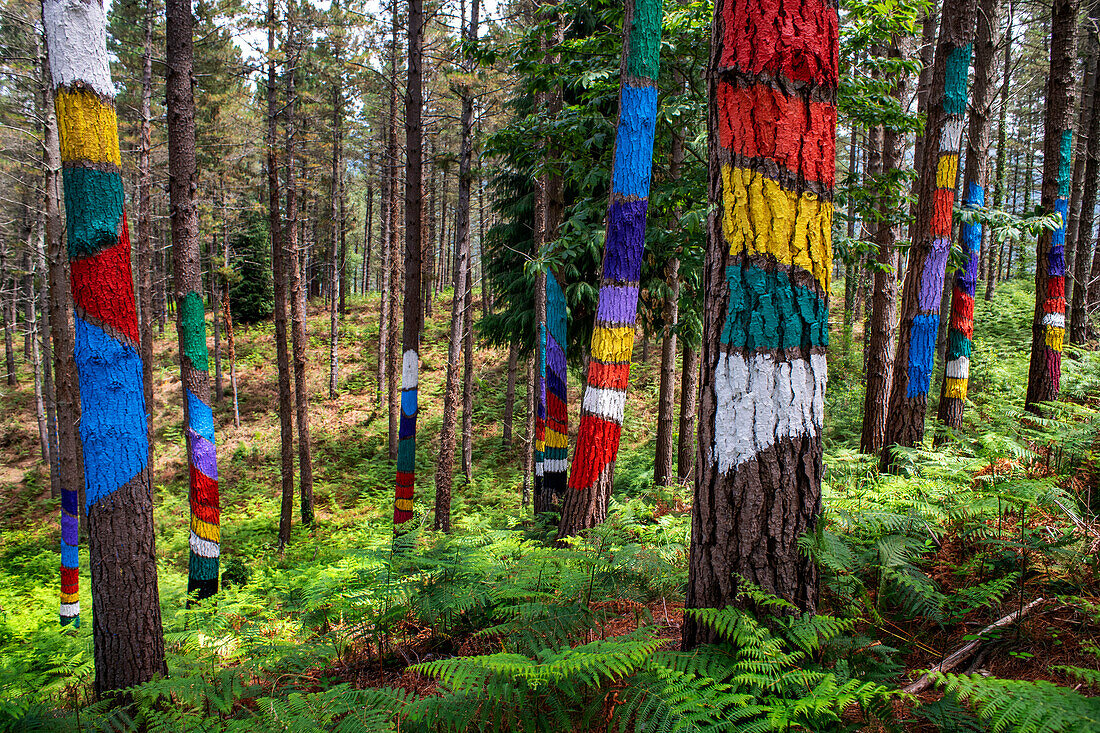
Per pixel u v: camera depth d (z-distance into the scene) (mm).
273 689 3684
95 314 3697
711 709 2023
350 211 36344
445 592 4059
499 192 13391
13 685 5004
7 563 13562
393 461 18359
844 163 18656
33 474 19031
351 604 4195
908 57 8438
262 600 6062
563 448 9469
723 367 2475
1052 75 6691
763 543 2422
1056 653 2438
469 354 15211
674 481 10539
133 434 3861
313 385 24031
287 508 13320
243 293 30875
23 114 12594
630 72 5414
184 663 4156
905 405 5758
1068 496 3613
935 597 2707
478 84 11438
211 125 18922
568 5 7184
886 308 7230
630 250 5625
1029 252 19969
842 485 5207
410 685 3654
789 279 2367
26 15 11867
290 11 12969
